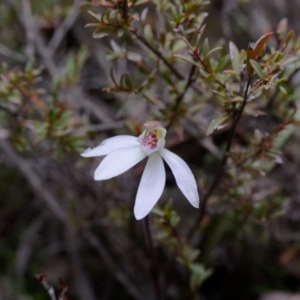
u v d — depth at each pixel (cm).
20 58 35
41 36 36
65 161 32
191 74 25
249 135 30
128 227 31
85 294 34
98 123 35
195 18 25
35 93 28
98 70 39
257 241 32
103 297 35
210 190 26
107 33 24
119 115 29
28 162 33
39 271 36
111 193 30
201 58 25
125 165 22
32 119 29
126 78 25
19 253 36
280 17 37
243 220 28
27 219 39
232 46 24
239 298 34
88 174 31
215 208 29
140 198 22
